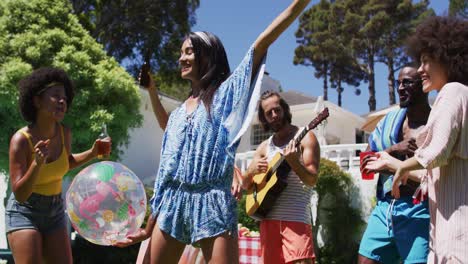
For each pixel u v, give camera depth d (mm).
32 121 3777
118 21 21000
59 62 11969
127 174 3549
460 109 2574
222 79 2910
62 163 3820
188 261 4766
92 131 11953
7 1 12484
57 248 3725
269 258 4133
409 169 2717
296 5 2646
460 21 2789
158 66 21141
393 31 39250
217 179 2705
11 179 3600
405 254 3451
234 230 2715
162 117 3416
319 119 4059
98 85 12211
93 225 3410
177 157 2770
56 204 3752
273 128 4395
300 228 4039
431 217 2803
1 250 8445
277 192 4078
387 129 3738
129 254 11992
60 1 13000
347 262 11094
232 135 2709
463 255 2527
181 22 20750
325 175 11289
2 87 11250
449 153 2561
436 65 2799
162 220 2764
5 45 12039
